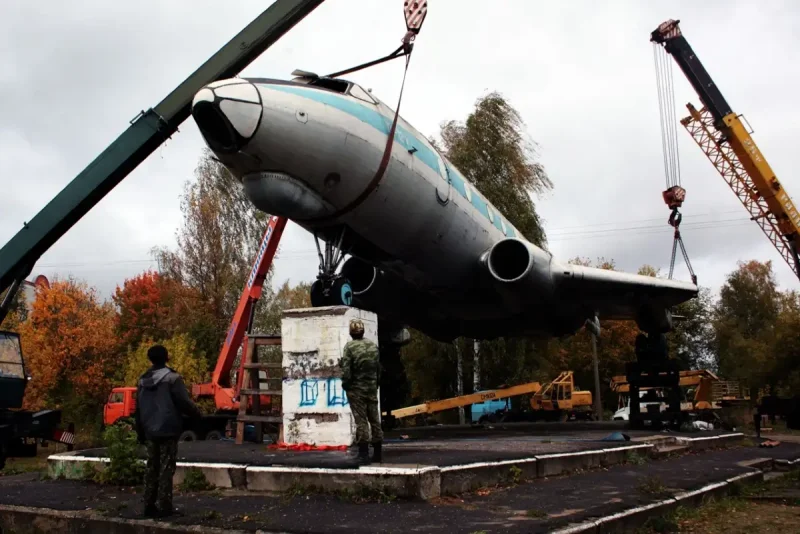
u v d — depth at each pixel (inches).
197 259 1139.9
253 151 303.0
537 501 217.3
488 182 960.9
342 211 354.9
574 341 1501.0
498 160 971.3
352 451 275.6
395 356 594.9
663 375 570.3
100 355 1111.6
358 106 349.1
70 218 458.6
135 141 443.8
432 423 989.8
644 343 585.0
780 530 214.1
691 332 1855.3
